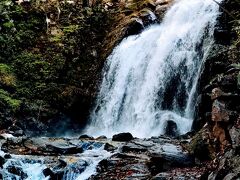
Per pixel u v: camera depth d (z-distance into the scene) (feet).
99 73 60.39
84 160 31.27
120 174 28.04
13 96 55.67
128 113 54.13
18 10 63.21
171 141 37.99
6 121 51.34
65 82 59.57
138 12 64.03
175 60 51.78
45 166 30.78
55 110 57.06
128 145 35.04
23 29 62.44
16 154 34.04
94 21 64.75
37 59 60.29
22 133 46.52
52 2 65.77
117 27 63.36
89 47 62.75
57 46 61.62
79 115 58.85
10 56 59.77
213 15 51.03
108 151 35.24
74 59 61.21
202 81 45.01
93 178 28.32
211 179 20.84
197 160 29.68
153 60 54.44
